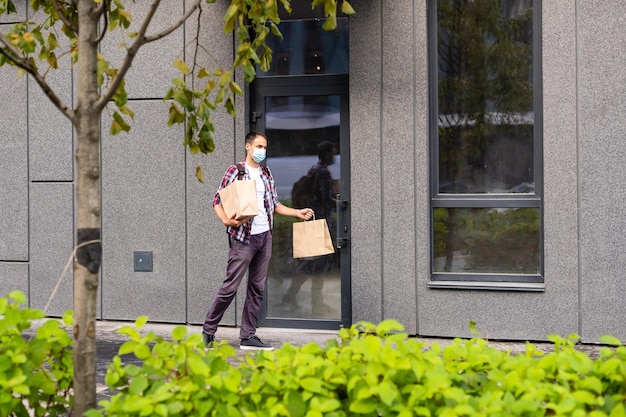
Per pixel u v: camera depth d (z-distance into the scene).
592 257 8.50
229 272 8.33
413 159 8.96
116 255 9.88
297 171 9.52
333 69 9.38
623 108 8.38
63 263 10.09
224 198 8.15
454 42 8.96
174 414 3.13
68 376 3.81
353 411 3.06
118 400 3.17
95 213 3.83
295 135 9.52
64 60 10.02
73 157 10.02
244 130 9.45
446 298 8.94
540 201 8.73
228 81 4.57
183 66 4.65
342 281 9.35
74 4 5.19
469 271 8.98
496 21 8.84
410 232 8.98
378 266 9.08
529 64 8.77
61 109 3.86
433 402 3.14
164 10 9.63
